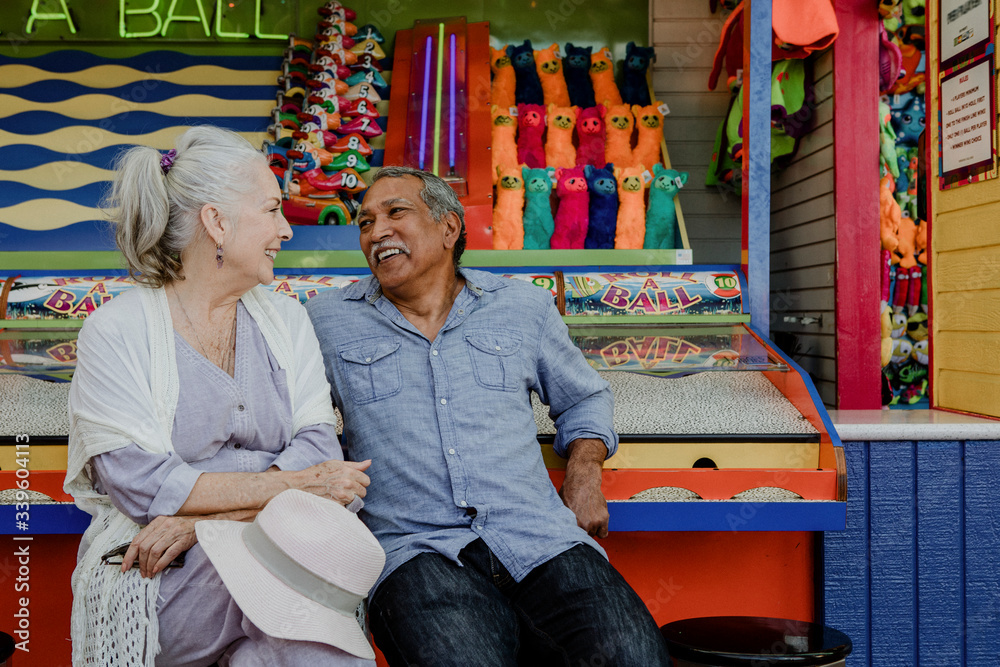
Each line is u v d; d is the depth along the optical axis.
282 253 2.50
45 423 1.89
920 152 3.33
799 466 1.96
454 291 1.78
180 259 1.44
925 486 2.07
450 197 1.72
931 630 2.08
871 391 3.12
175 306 1.44
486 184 2.82
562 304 2.35
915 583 2.08
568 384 1.78
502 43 3.72
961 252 2.51
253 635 1.22
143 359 1.37
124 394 1.34
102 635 1.28
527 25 3.71
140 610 1.25
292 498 1.25
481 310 1.72
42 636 1.99
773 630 1.65
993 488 2.08
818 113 3.26
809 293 3.37
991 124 2.37
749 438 1.96
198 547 1.28
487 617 1.37
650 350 2.19
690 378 2.24
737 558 2.11
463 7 3.68
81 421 1.35
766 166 2.43
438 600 1.38
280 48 3.60
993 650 2.09
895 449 2.06
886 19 3.20
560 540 1.54
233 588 1.19
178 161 1.40
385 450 1.61
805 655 1.47
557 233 2.80
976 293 2.42
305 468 1.42
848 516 2.06
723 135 3.42
